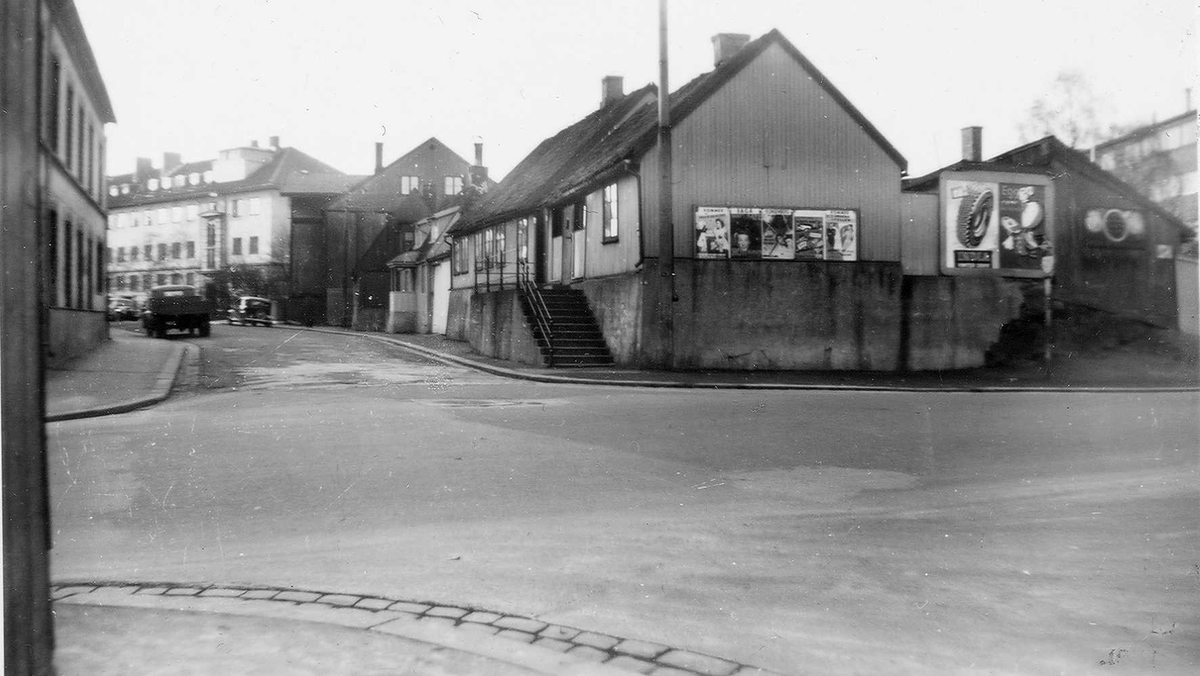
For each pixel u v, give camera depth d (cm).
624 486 725
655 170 2248
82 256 2219
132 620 398
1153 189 2653
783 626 402
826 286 2273
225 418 1183
